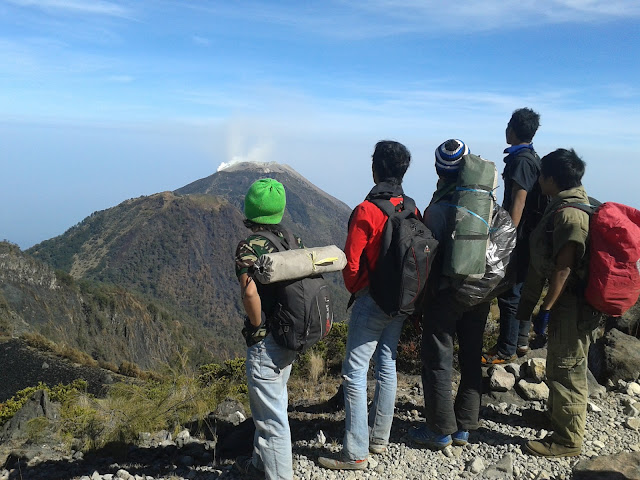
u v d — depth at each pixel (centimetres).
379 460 361
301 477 338
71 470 401
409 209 334
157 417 505
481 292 333
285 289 287
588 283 340
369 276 329
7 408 985
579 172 347
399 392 543
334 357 781
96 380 3647
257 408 309
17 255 13100
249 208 303
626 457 340
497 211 349
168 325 15788
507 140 438
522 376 471
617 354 497
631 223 331
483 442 389
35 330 9850
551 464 354
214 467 370
